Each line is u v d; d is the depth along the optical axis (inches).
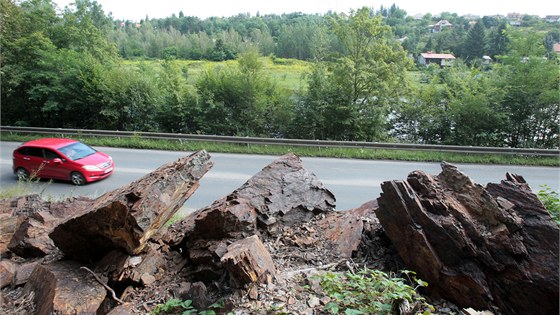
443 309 184.9
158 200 211.6
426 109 813.9
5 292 214.2
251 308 165.5
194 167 235.8
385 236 227.9
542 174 575.2
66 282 200.1
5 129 849.5
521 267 182.5
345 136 841.5
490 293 183.8
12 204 318.3
